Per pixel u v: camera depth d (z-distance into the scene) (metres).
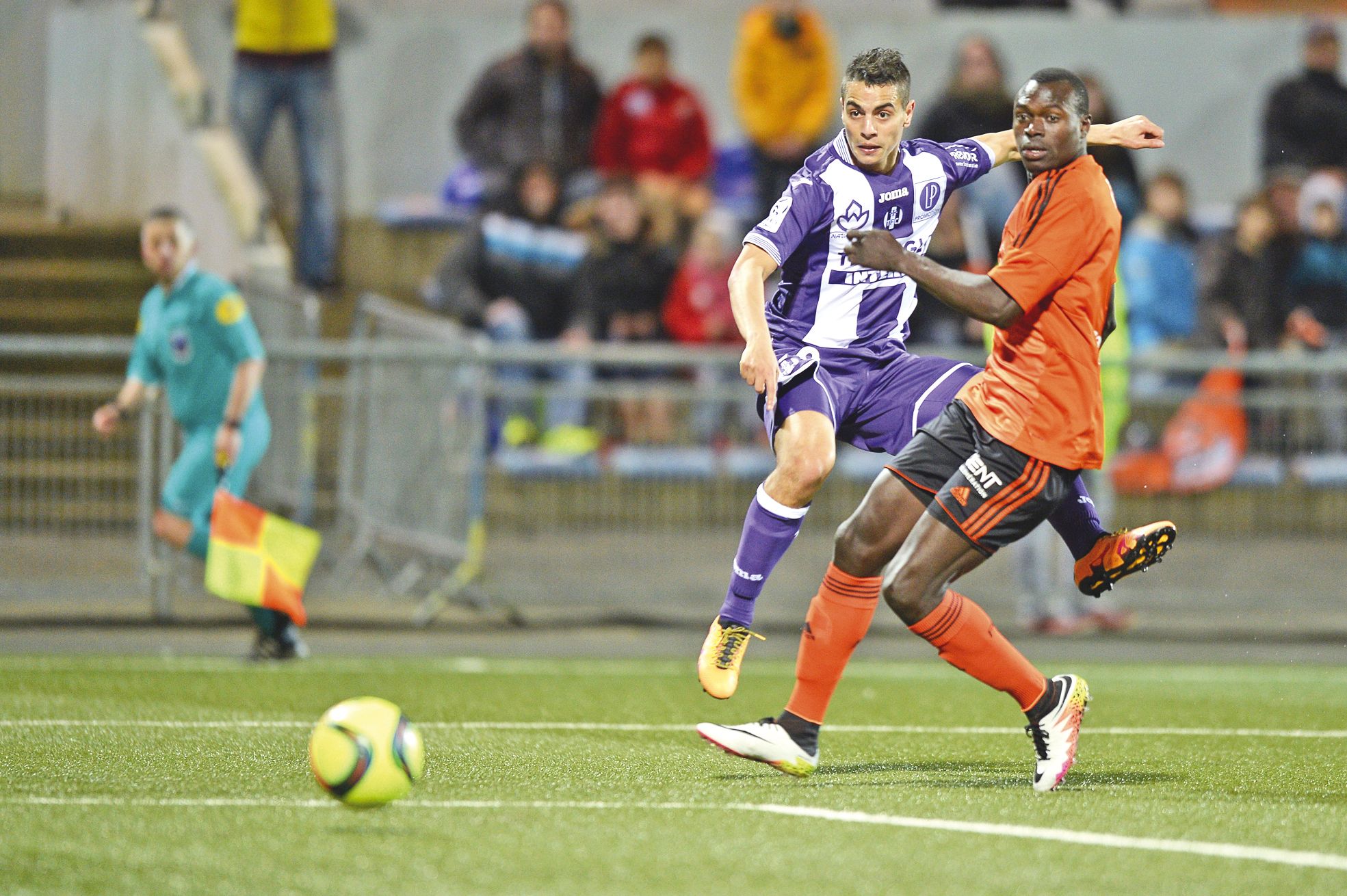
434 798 16.70
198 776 17.95
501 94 53.91
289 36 51.78
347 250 55.00
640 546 38.50
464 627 37.78
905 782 18.16
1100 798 17.08
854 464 43.69
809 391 19.70
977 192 51.09
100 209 52.09
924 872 13.17
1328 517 38.88
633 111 53.03
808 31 54.44
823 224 19.73
